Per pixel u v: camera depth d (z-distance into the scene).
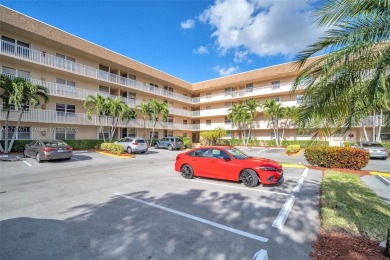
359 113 4.08
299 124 4.35
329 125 4.29
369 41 3.29
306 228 4.38
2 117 17.50
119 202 6.01
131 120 28.59
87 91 23.88
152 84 34.25
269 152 24.08
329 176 9.41
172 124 35.47
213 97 38.22
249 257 3.36
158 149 26.30
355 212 5.16
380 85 3.07
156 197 6.48
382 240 3.84
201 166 8.75
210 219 4.83
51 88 20.67
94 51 24.31
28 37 19.83
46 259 3.28
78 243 3.75
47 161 14.45
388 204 5.82
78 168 12.14
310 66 3.79
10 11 17.56
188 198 6.37
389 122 4.84
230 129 35.91
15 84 14.60
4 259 3.28
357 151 11.06
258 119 34.41
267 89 32.12
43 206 5.67
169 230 4.28
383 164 14.20
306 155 12.59
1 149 16.64
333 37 3.57
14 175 10.02
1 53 17.19
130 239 3.91
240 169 7.81
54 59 20.84
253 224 4.56
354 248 3.57
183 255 3.41
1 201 6.09
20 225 4.48
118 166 12.97
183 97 38.69
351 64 3.45
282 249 3.58
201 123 40.97
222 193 6.88
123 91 30.08
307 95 3.99
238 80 34.88
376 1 3.17
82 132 24.22
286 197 6.45
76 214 5.11
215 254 3.44
